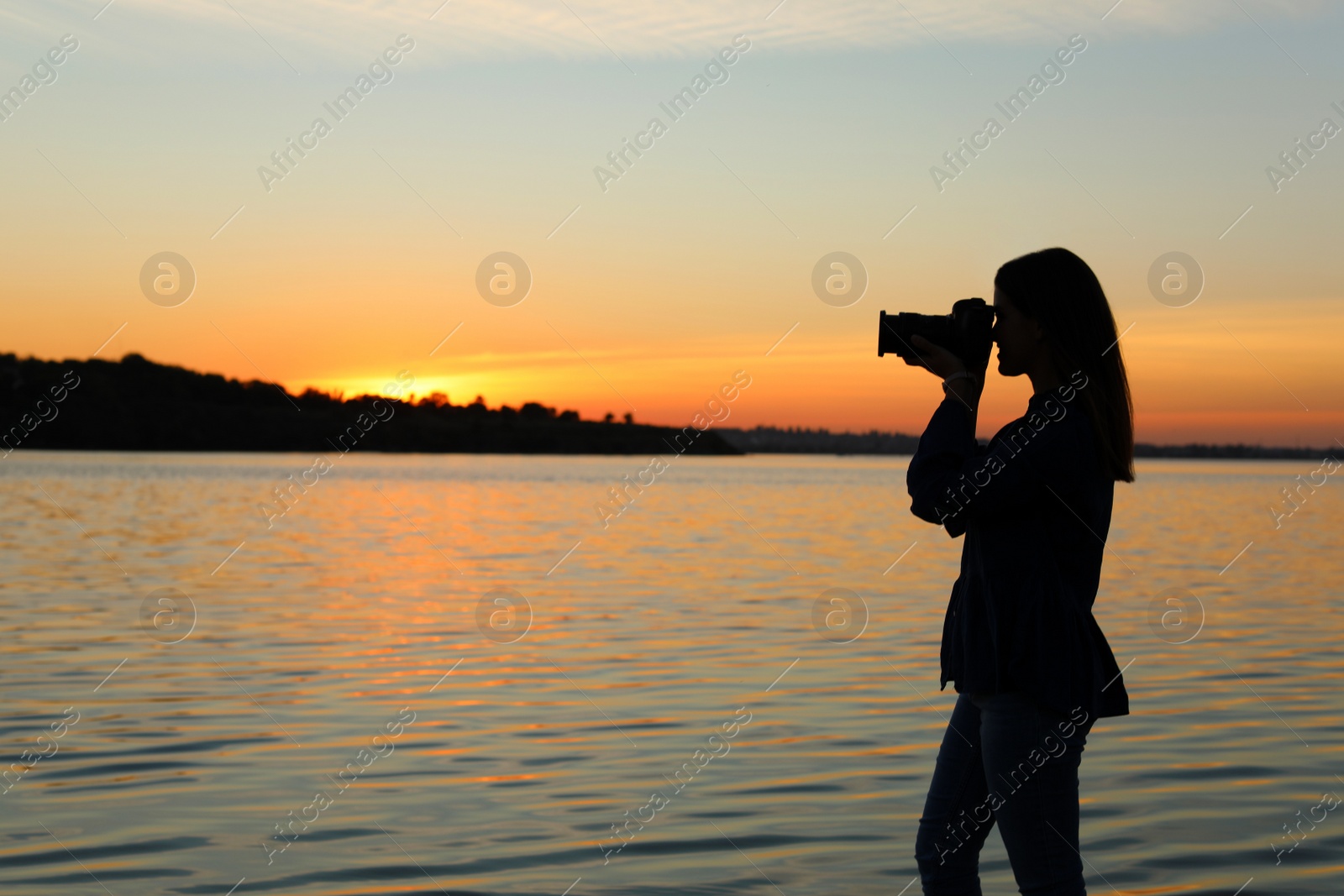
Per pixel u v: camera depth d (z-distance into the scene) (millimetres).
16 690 7645
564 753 6035
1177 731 6492
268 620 11016
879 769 5711
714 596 12992
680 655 9094
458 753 6039
